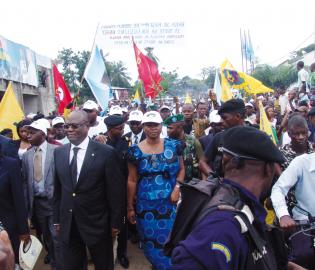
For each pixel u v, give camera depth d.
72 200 3.74
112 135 4.98
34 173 4.68
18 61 15.99
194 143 4.67
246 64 22.00
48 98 21.55
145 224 3.98
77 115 3.76
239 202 1.52
